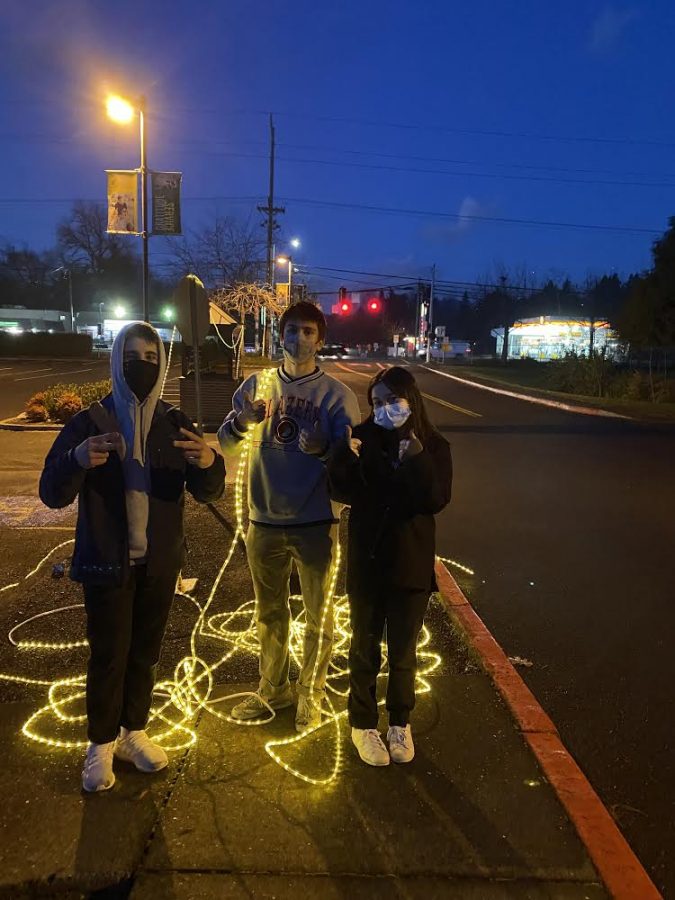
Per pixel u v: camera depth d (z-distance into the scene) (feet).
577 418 66.80
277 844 8.52
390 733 10.44
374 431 9.78
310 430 10.09
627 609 17.11
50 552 20.11
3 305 281.74
